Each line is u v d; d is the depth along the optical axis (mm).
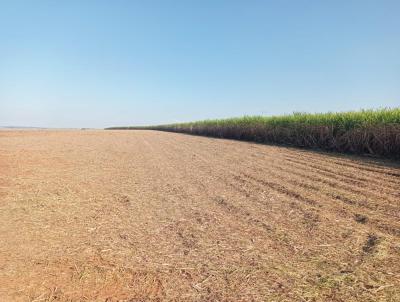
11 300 3688
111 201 7637
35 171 11156
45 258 4676
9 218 6363
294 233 5406
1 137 27031
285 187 8500
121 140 28188
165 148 20344
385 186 8227
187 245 5062
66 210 6914
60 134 35969
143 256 4727
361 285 3791
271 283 3908
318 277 4000
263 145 20875
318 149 17031
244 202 7320
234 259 4551
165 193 8359
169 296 3727
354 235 5234
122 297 3748
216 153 16672
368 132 13945
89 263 4535
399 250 4656
